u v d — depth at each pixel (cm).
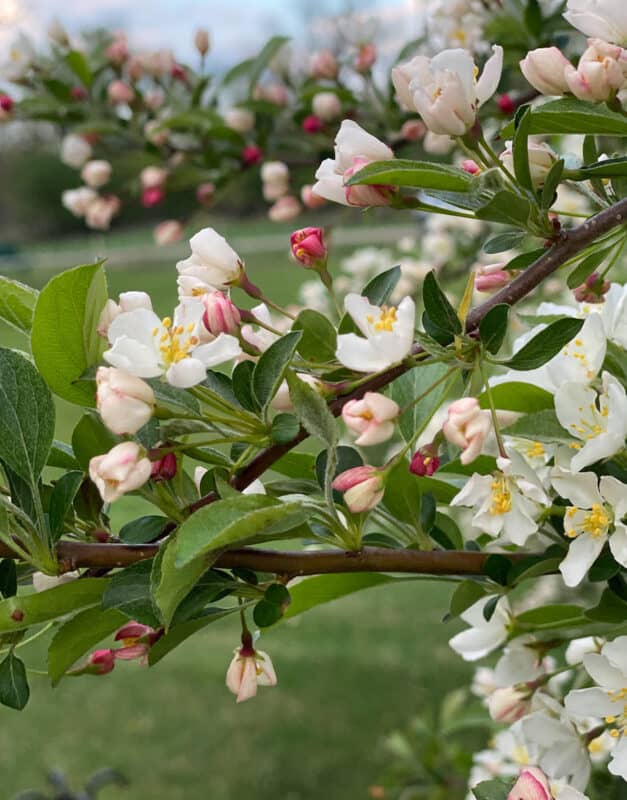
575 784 67
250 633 62
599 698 61
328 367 59
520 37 111
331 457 58
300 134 138
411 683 271
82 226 962
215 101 138
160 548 55
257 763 246
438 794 141
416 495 63
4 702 59
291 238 63
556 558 63
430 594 328
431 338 58
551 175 59
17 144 948
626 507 60
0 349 59
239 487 59
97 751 256
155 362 57
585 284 67
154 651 60
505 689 71
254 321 60
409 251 197
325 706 267
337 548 62
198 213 144
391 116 127
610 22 62
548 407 64
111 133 145
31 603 58
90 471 56
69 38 146
